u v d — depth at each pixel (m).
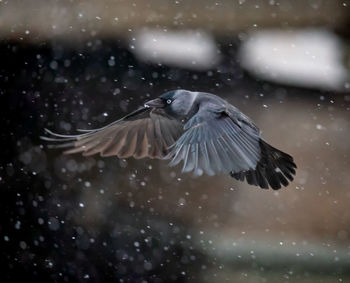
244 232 13.64
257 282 11.35
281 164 5.44
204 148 4.97
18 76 14.44
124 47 15.04
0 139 14.16
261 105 16.50
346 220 14.22
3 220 12.70
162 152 5.76
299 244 13.25
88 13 14.77
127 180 14.24
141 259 12.23
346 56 16.72
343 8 16.16
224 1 15.62
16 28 14.30
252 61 16.56
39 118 14.52
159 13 15.22
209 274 11.75
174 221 13.72
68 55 14.69
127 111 15.02
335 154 15.60
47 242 12.16
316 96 16.86
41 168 13.94
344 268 12.20
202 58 15.95
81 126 14.63
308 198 14.70
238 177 5.47
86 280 11.39
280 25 16.06
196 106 5.71
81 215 13.22
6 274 11.09
